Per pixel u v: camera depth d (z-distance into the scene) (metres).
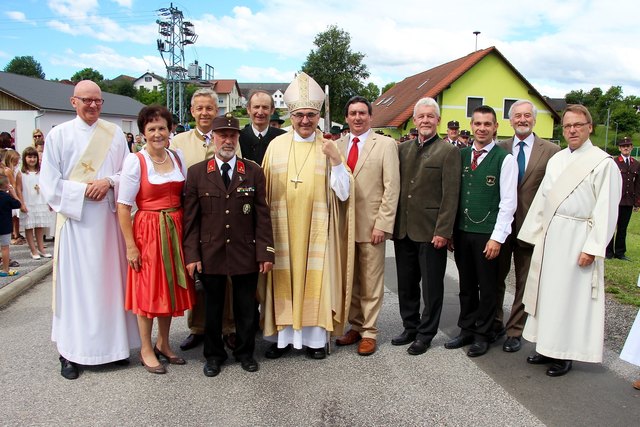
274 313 4.33
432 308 4.48
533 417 3.43
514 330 4.64
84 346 3.97
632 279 7.07
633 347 3.84
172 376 4.02
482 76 27.31
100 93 4.05
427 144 4.46
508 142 4.82
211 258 3.86
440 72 30.89
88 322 3.98
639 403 3.64
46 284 6.87
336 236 4.37
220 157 3.93
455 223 4.53
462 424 3.34
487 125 4.28
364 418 3.40
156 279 3.90
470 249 4.48
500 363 4.31
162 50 35.41
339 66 45.56
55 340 4.11
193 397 3.67
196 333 4.64
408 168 4.51
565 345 4.03
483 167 4.34
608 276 7.24
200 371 4.12
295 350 4.61
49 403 3.56
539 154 4.59
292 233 4.27
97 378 3.96
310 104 4.26
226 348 4.65
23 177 7.87
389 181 4.42
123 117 33.62
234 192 3.89
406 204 4.50
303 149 4.36
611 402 3.65
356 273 4.68
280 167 4.32
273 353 4.40
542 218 4.19
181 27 35.88
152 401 3.61
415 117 4.50
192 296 4.13
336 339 4.79
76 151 3.97
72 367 3.99
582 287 4.01
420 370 4.16
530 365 4.27
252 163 4.06
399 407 3.55
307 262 4.31
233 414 3.44
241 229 3.91
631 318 5.51
